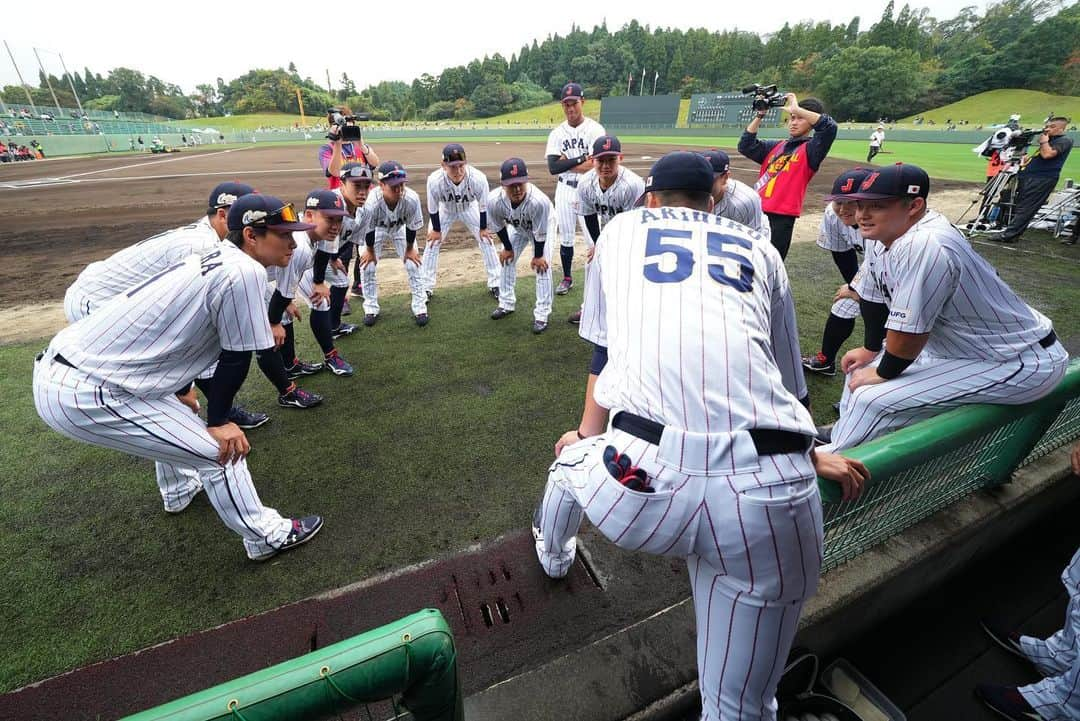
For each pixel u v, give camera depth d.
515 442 2.90
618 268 1.23
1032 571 2.31
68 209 10.34
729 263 1.16
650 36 86.81
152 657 1.70
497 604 1.85
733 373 1.04
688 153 1.39
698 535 1.05
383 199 4.14
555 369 3.75
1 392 3.41
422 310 4.54
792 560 1.04
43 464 2.72
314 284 3.43
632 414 1.11
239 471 1.95
